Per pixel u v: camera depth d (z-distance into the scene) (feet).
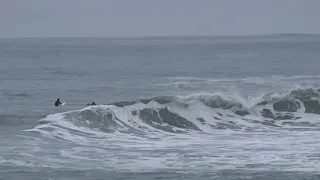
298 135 381.81
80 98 629.10
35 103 578.25
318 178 271.69
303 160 306.14
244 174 280.51
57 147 339.77
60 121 398.42
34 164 301.02
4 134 371.35
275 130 406.21
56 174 283.59
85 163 304.91
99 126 400.88
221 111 444.55
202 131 408.46
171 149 338.34
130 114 423.23
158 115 429.38
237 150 333.21
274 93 468.75
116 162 307.17
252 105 451.53
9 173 284.00
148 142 361.92
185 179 274.36
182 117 432.25
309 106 456.45
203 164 301.84
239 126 423.23
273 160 307.37
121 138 374.02
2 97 630.33
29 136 364.79
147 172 287.28
